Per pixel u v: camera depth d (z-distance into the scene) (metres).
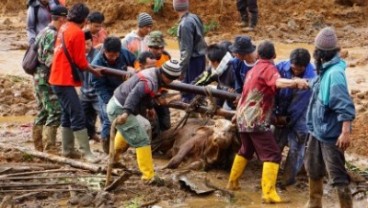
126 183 10.37
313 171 9.22
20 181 10.30
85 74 12.33
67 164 11.08
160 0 26.91
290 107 10.46
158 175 10.73
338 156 8.83
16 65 20.47
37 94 12.08
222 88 11.50
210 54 11.57
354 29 27.58
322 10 28.41
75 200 9.76
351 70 19.56
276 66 10.54
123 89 10.24
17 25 28.64
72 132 11.74
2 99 16.14
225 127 11.02
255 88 9.86
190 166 11.14
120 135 10.94
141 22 12.67
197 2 27.16
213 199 10.10
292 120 10.48
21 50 23.33
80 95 12.51
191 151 11.29
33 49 11.82
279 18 27.55
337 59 8.73
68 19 11.34
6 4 31.75
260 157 10.01
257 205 9.94
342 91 8.58
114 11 27.14
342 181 8.89
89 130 12.82
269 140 9.94
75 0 28.22
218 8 27.00
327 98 8.68
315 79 8.98
